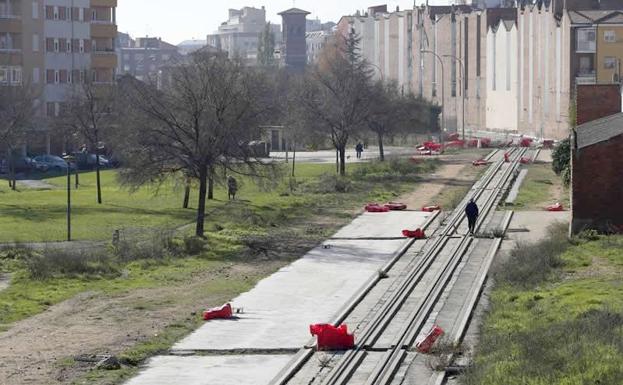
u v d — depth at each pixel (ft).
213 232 268.00
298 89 473.67
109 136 358.43
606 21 529.45
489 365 131.75
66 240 256.11
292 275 215.10
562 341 138.92
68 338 161.99
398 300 184.44
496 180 389.19
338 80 423.23
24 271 213.46
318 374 139.95
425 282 202.80
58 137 463.83
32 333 165.17
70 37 536.01
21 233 265.95
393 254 238.89
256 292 197.88
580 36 530.68
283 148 541.34
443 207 323.16
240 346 157.28
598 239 229.45
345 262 229.66
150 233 261.65
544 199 333.21
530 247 224.74
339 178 384.68
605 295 170.19
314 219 298.97
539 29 586.45
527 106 611.47
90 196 347.77
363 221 294.66
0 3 512.22
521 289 187.32
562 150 376.68
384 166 433.48
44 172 445.37
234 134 263.90
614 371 124.36
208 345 157.89
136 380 139.44
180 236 256.32
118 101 394.32
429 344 148.97
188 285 204.74
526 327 153.99
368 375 138.10
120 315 178.09
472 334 157.48
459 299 184.65
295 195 351.87
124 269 220.64
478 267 217.77
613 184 236.02
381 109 455.22
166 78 492.13
